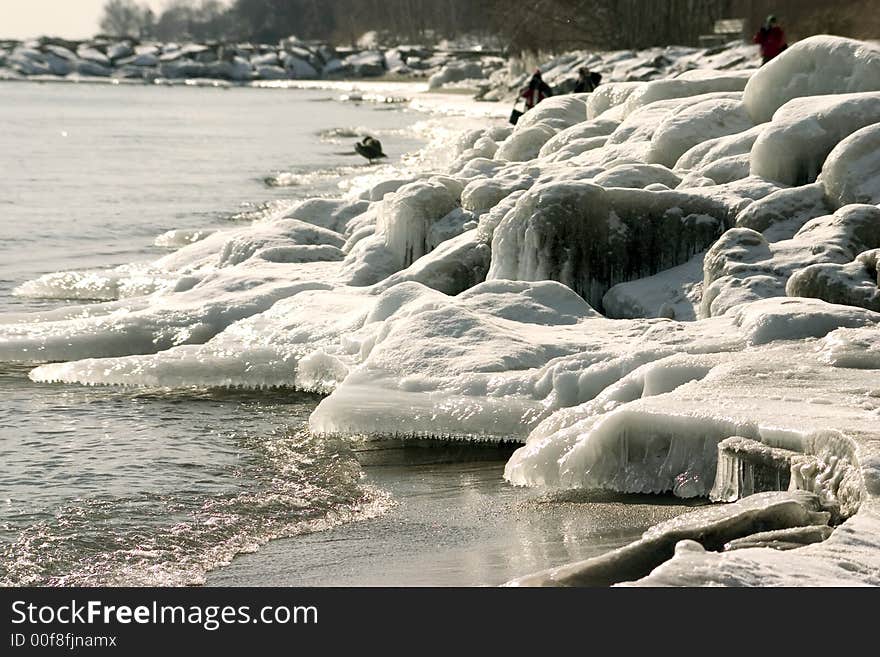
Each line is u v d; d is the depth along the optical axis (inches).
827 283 531.5
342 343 590.6
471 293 608.7
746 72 1042.7
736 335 498.0
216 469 447.8
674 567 276.8
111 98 5009.8
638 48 3818.9
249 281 747.4
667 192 676.7
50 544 366.3
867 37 2407.7
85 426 512.7
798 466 353.7
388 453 467.2
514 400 481.1
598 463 413.1
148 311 685.9
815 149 700.0
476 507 400.5
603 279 669.9
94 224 1213.1
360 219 892.0
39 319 718.5
